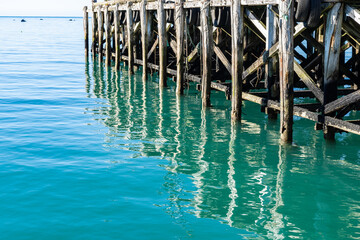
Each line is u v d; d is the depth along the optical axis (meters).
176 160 8.10
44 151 8.70
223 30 13.48
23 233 5.38
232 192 6.64
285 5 8.23
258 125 10.63
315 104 9.80
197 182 7.03
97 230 5.44
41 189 6.73
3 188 6.77
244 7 10.24
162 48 15.77
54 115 12.12
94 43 27.05
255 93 11.24
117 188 6.77
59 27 113.88
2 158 8.25
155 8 15.94
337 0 7.97
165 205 6.16
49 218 5.77
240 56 10.40
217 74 14.54
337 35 8.16
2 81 19.02
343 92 12.00
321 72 12.92
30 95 15.43
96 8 24.91
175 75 16.20
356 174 7.38
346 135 9.64
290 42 8.40
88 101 14.17
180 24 13.95
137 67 23.03
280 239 5.27
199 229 5.48
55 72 22.12
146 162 8.00
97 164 7.89
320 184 6.95
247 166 7.77
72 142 9.34
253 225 5.60
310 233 5.42
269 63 10.01
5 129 10.51
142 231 5.42
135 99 14.31
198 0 13.05
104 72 21.81
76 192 6.61
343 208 6.12
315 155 8.32
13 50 36.12
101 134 9.98
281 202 6.29
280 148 8.77
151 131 10.21
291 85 8.69
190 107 12.85
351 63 13.20
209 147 8.90
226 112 12.12
